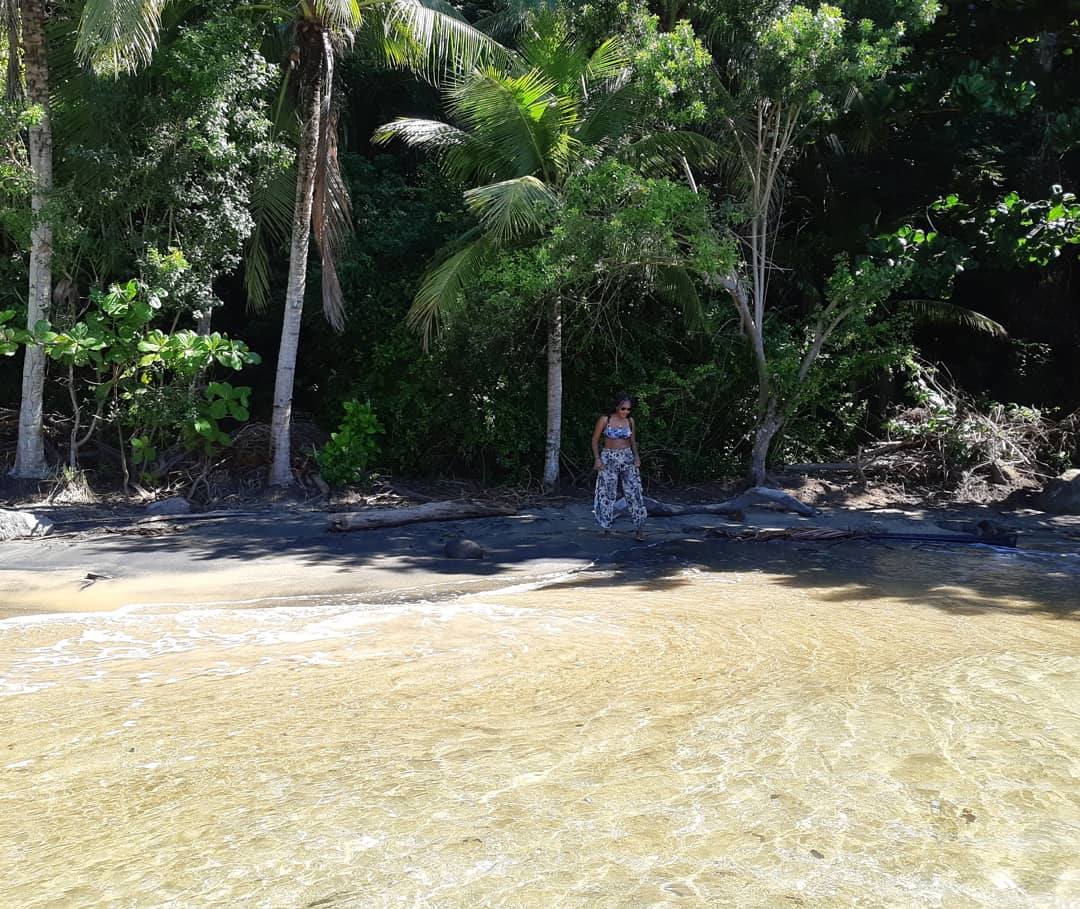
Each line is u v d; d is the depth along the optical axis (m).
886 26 13.84
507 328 14.59
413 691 5.13
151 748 4.23
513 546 10.70
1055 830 3.35
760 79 13.31
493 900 2.86
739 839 3.27
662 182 12.79
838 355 16.41
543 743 4.27
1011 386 19.77
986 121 18.59
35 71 13.07
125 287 14.01
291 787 3.76
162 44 14.06
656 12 15.92
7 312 13.21
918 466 16.39
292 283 14.06
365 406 14.84
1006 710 4.72
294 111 15.42
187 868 3.08
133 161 13.29
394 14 14.38
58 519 12.12
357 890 2.92
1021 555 10.34
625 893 2.90
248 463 14.74
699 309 15.11
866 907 2.83
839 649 6.11
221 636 6.55
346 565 9.53
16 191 13.21
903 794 3.66
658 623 6.89
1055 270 19.84
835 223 17.83
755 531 11.41
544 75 14.13
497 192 12.77
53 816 3.50
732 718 4.61
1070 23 15.27
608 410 16.41
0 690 5.18
